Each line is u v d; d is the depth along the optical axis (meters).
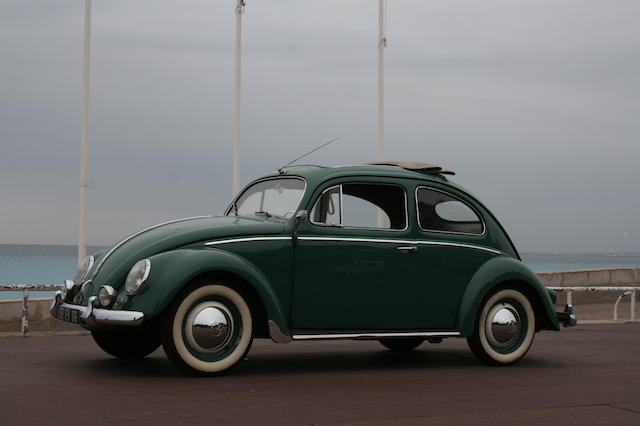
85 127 16.12
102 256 6.65
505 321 7.34
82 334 9.38
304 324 6.59
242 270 6.14
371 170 7.17
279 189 7.08
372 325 6.88
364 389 5.77
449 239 7.30
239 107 17.02
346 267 6.75
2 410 4.74
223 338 6.17
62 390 5.44
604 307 15.93
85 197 16.08
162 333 6.04
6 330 10.73
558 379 6.45
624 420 4.78
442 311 7.20
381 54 20.20
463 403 5.27
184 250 6.15
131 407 4.88
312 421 4.61
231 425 4.45
